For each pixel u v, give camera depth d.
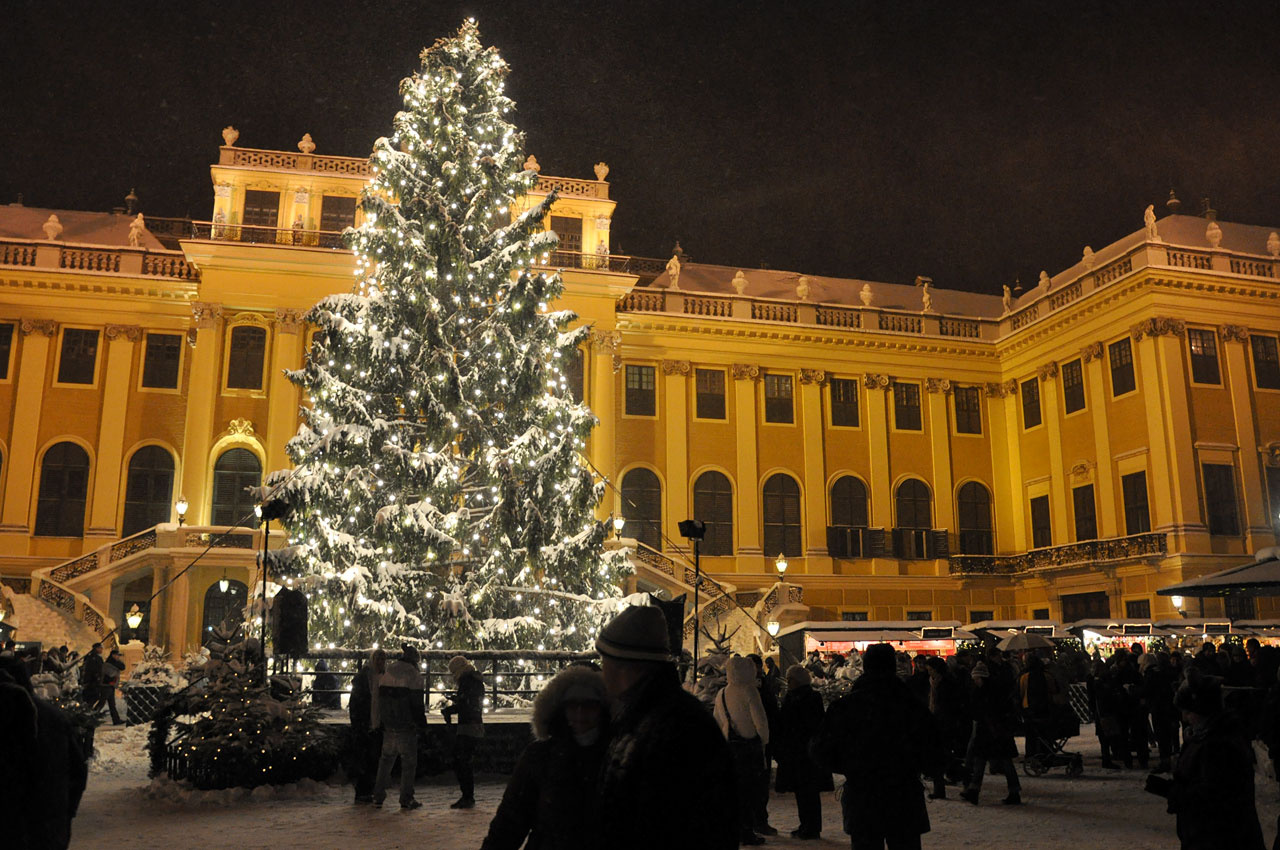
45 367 31.81
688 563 33.84
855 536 36.25
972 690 10.98
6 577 30.17
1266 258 33.22
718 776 2.89
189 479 31.19
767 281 41.38
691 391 36.06
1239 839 4.94
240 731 11.22
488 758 13.21
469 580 19.95
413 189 21.91
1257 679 13.85
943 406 38.12
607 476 33.62
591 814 3.53
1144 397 32.00
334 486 19.56
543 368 21.94
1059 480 35.50
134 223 33.56
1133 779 12.75
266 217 33.97
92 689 19.36
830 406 37.31
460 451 21.73
